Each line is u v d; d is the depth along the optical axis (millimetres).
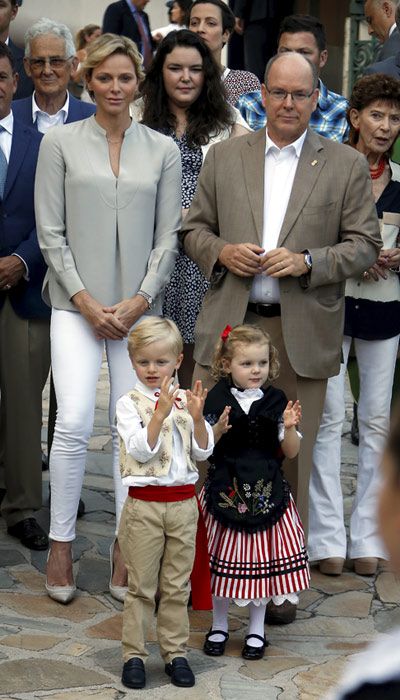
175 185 4461
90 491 5785
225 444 3896
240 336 3889
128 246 4320
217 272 4281
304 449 4309
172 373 3754
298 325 4176
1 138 4926
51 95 5375
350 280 4738
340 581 4676
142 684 3584
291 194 4188
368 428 4840
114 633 4051
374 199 4531
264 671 3770
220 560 3832
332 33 10227
